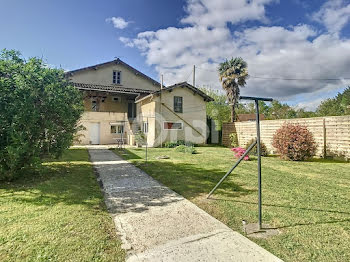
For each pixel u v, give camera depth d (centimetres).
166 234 264
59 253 217
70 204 357
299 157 860
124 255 219
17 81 462
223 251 227
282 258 214
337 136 874
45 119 533
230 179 549
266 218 312
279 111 3525
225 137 1639
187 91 1669
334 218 312
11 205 344
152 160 877
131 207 357
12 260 203
